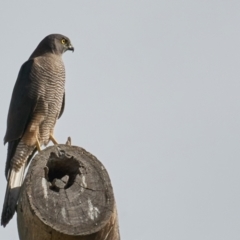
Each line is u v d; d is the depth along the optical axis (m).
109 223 10.12
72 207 10.09
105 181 10.39
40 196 10.12
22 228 10.13
